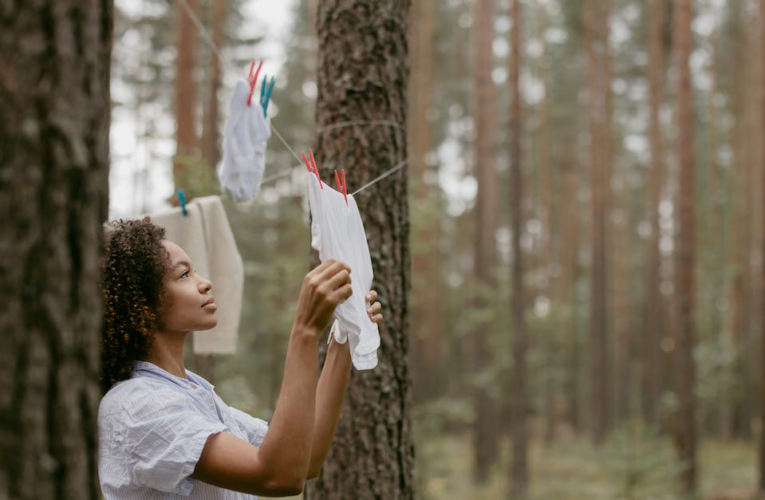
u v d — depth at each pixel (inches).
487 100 658.8
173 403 61.8
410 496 120.3
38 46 40.0
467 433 1010.7
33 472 39.0
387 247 118.3
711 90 973.2
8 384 38.7
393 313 118.3
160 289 67.2
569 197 1048.2
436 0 881.5
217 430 60.4
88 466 41.9
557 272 1180.5
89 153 41.9
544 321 774.5
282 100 834.8
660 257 818.2
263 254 472.1
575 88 1024.9
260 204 309.7
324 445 70.0
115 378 66.1
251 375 452.4
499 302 661.9
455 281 1093.8
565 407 1261.1
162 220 108.8
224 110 571.5
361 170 118.0
